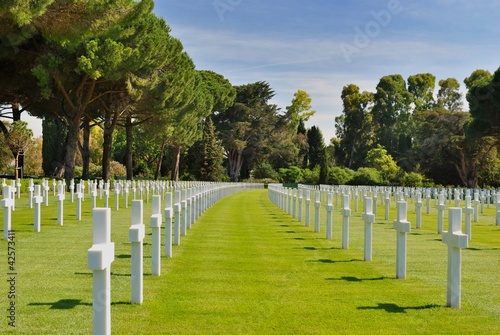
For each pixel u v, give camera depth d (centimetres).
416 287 891
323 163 7744
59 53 3388
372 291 859
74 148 3838
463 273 1034
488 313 735
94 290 527
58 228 1611
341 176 7581
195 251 1238
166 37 4353
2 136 4347
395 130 9944
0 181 3033
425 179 6956
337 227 1912
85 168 4784
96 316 527
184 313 712
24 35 2000
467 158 6956
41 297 780
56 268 990
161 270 995
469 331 655
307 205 1945
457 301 762
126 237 1438
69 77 3600
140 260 749
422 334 643
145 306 739
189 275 955
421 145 7600
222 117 9781
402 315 721
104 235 531
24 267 999
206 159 8856
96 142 9831
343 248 1346
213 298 794
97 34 2131
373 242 1483
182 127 6050
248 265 1073
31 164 6544
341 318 704
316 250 1308
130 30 3388
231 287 870
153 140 6166
